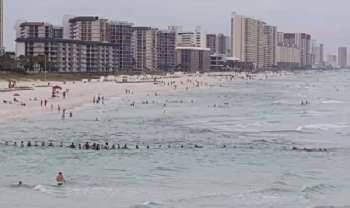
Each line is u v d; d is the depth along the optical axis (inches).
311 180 3302.2
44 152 4121.6
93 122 6082.7
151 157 4003.4
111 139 4889.3
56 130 5364.2
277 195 2878.9
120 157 3971.5
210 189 3014.3
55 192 2866.6
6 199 2704.2
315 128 5940.0
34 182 3093.0
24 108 7027.6
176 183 3159.5
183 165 3722.9
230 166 3722.9
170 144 4655.5
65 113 6811.0
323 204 2714.1
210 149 4429.1
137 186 3051.2
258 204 2689.5
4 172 3371.1
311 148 4574.3
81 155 4020.7
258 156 4146.2
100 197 2783.0
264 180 3275.1
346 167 3740.2
